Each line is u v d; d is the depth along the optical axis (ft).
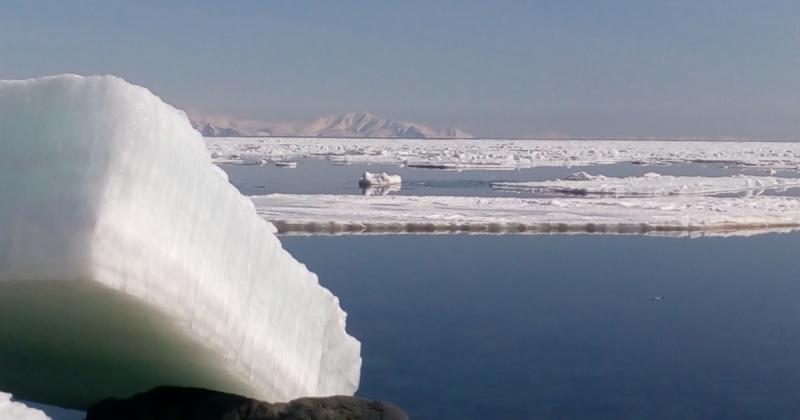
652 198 77.77
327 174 115.34
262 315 12.85
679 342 27.68
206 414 12.64
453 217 57.26
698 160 170.30
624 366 24.90
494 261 42.83
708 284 37.78
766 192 89.15
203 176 11.22
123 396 13.64
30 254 9.46
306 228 53.01
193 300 10.93
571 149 238.68
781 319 31.22
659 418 20.21
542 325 29.63
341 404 13.52
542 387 22.67
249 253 12.41
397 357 25.23
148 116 10.11
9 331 11.39
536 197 78.74
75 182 9.62
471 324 29.53
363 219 55.62
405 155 182.80
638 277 39.27
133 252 9.77
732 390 22.88
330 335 15.48
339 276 37.99
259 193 80.94
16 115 10.18
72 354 12.11
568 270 40.65
